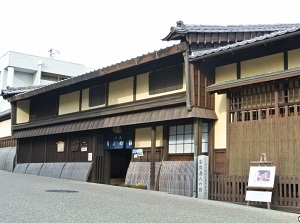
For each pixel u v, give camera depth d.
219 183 11.83
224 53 11.69
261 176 10.38
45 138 21.92
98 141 18.02
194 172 12.39
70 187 12.91
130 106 15.36
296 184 10.00
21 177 17.52
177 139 14.45
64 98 20.34
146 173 14.88
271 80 10.59
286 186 10.17
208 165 12.28
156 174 14.28
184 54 12.79
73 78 17.77
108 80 17.39
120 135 16.98
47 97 21.73
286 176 10.34
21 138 24.06
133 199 10.07
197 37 12.77
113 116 16.62
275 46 11.45
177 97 13.24
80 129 18.33
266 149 10.97
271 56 11.74
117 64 15.25
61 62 43.44
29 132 22.86
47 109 21.62
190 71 12.73
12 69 39.56
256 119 11.42
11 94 23.91
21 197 9.41
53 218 6.84
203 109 12.85
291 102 10.60
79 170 18.25
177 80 14.08
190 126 14.03
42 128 21.75
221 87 11.84
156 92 14.91
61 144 20.39
